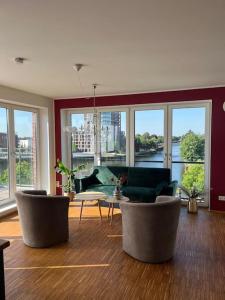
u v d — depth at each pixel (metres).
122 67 3.68
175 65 3.60
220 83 4.74
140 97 5.55
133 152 5.80
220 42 2.77
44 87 4.97
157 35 2.58
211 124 5.04
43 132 6.16
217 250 3.34
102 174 5.76
